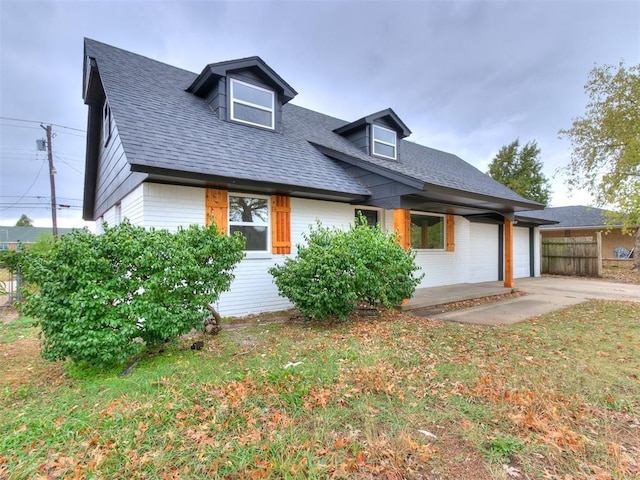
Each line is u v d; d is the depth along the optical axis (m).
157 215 5.74
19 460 2.23
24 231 40.41
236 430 2.52
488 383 3.33
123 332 3.71
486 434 2.46
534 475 2.06
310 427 2.57
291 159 7.45
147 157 5.11
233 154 6.48
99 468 2.12
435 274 10.42
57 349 3.61
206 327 5.24
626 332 5.26
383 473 2.08
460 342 4.73
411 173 8.66
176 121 6.62
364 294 5.75
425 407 2.87
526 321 6.09
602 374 3.55
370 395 3.09
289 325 5.81
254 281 6.83
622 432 2.53
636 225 15.15
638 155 13.62
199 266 4.39
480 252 12.21
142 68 8.11
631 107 14.12
